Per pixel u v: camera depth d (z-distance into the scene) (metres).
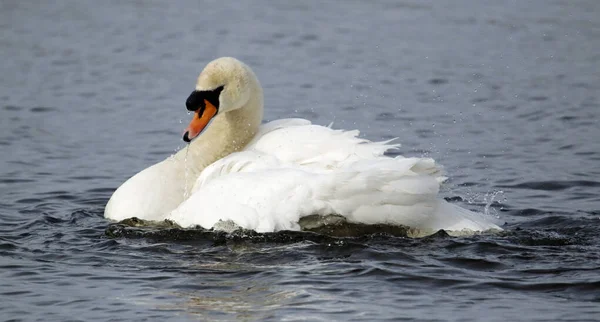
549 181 17.48
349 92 25.25
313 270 11.98
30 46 30.73
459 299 11.05
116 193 14.77
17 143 20.86
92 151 20.36
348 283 11.54
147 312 10.88
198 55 29.72
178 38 31.94
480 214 14.47
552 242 13.09
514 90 25.27
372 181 12.78
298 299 11.08
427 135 21.28
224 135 15.18
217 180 13.43
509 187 17.22
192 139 14.51
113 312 10.91
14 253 13.10
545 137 20.94
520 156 19.42
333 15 35.19
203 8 36.50
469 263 12.17
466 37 31.52
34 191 17.11
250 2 37.50
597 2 36.06
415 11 35.56
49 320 10.73
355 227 13.16
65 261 12.74
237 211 12.97
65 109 23.98
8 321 10.70
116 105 24.45
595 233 13.86
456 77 26.73
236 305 10.98
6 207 15.96
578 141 20.48
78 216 15.20
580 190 16.92
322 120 22.67
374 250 12.55
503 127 21.86
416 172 13.06
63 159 19.66
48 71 27.88
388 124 22.25
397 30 32.75
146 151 20.39
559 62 28.25
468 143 20.55
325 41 31.33
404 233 13.18
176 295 11.38
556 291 11.29
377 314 10.61
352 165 12.95
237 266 12.27
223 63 14.78
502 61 28.45
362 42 31.12
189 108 14.70
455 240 12.94
